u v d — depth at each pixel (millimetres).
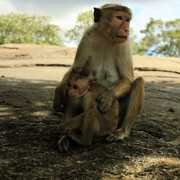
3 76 13914
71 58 20469
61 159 5648
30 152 5906
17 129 6992
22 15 45000
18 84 11977
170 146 6352
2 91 10516
